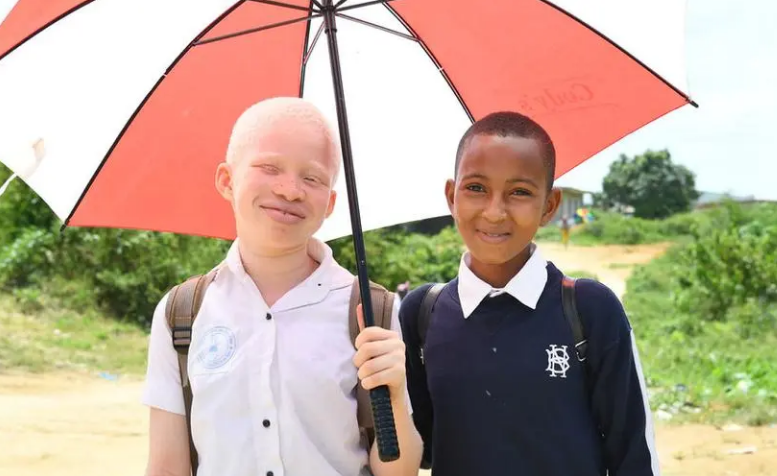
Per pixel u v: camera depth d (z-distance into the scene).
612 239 31.55
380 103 2.42
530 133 2.05
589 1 2.18
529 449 2.00
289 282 1.94
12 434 6.33
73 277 12.14
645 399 2.05
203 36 2.15
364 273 1.89
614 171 43.56
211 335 1.85
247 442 1.78
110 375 8.66
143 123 2.17
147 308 12.04
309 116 1.91
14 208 12.68
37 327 10.30
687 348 10.46
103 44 2.08
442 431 2.09
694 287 12.99
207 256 13.00
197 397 1.81
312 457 1.78
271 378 1.81
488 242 2.04
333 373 1.82
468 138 2.08
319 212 1.89
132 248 12.27
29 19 2.01
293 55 2.34
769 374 8.81
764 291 12.41
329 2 2.11
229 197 1.97
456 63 2.34
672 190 42.03
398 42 2.37
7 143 2.00
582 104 2.26
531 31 2.24
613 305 2.06
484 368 2.05
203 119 2.26
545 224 2.18
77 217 2.15
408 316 2.22
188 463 1.88
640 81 2.19
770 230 13.88
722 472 5.91
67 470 5.61
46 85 2.05
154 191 2.23
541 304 2.08
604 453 2.08
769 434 6.89
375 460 1.87
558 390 2.02
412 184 2.43
